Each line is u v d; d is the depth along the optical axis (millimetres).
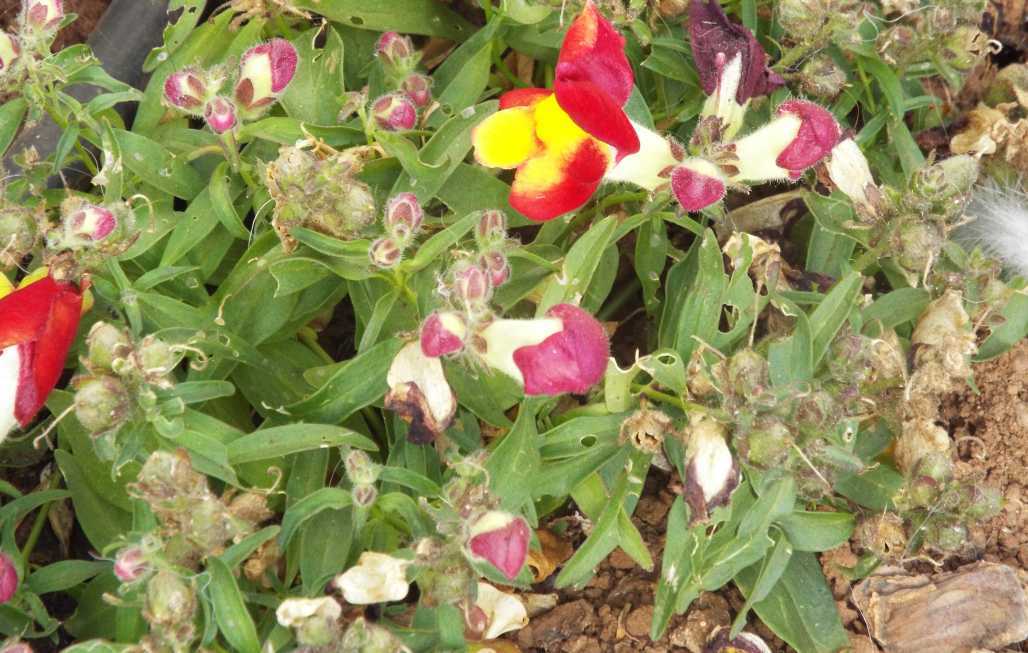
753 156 214
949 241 243
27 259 256
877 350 220
